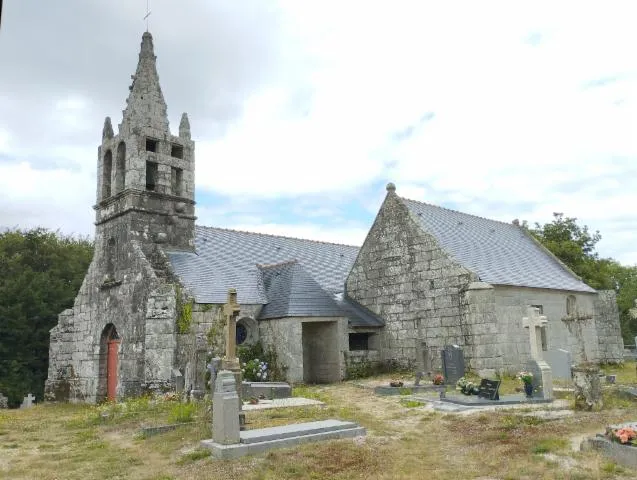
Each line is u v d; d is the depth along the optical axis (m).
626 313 59.19
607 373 25.39
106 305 24.34
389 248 25.52
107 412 16.27
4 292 36.66
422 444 10.84
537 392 15.83
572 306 27.47
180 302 21.09
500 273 24.25
